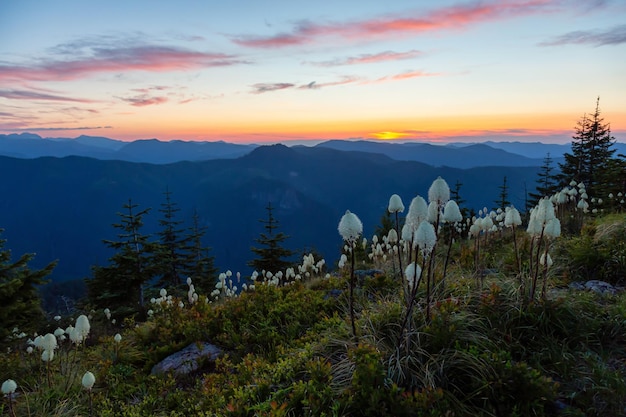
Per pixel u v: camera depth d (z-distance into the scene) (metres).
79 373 6.51
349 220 4.23
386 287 6.98
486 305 4.65
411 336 4.15
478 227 6.29
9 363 7.17
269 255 22.59
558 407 3.37
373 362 3.61
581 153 28.38
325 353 4.53
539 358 3.98
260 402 3.93
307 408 3.45
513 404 3.38
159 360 6.68
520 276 5.32
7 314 12.25
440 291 5.36
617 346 4.21
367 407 3.32
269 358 5.34
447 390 3.53
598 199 13.17
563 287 5.89
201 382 5.28
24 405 5.59
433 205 4.32
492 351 4.01
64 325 15.69
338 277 9.72
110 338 7.95
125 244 21.08
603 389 3.44
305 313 6.74
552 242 7.59
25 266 13.77
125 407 5.08
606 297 5.27
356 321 5.08
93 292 20.78
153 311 10.73
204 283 25.38
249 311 7.40
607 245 6.96
